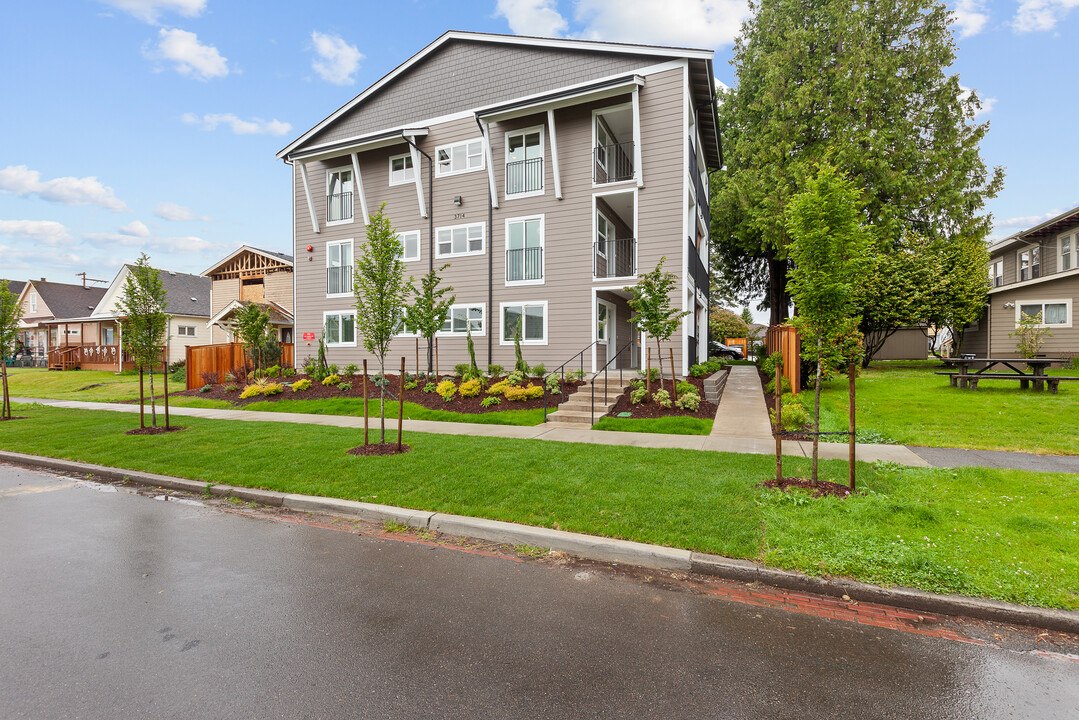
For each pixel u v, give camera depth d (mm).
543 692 2742
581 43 16125
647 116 15414
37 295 38188
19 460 8758
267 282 27891
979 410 10430
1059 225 21344
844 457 7426
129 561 4578
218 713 2580
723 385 14938
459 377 16094
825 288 5430
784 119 21844
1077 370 17328
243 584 4098
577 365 16312
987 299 21344
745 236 24344
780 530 4668
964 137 20797
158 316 10570
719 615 3604
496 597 3873
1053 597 3529
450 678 2867
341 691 2752
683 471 6578
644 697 2705
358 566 4457
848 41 21000
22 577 4234
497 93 17688
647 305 12102
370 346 8273
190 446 8906
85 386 21703
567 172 16500
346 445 8617
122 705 2641
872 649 3184
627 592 3955
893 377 16156
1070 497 5383
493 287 17625
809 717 2559
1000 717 2568
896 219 20094
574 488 5961
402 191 19266
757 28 24375
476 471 6781
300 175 21391
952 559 4051
